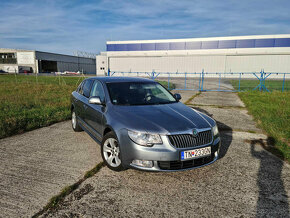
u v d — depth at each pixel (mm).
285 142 4523
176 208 2377
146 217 2221
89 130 4070
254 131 5414
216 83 25297
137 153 2711
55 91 13172
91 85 4559
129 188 2750
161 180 2965
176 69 41250
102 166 3346
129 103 3629
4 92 12094
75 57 73375
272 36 38344
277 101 10047
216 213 2307
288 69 36469
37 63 58875
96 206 2379
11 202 2410
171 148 2689
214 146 3006
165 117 3107
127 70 44312
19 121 5461
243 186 2855
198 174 3158
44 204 2389
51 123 5934
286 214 2309
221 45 41188
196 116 3318
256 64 37531
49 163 3428
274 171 3289
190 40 42812
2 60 60844
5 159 3562
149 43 45594
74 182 2859
